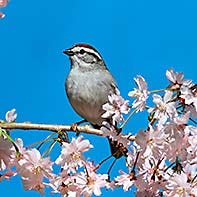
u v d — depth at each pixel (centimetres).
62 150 753
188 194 746
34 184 754
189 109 755
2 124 730
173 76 748
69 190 764
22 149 747
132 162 780
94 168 773
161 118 743
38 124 746
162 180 784
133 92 757
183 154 767
